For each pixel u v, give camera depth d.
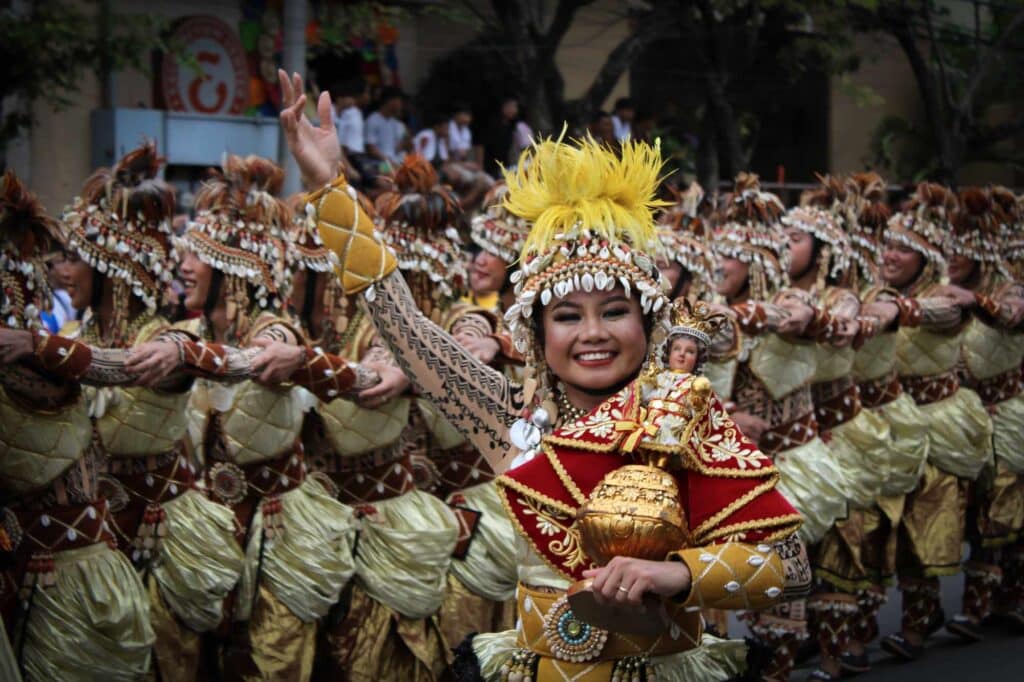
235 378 4.11
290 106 2.90
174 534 4.36
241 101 11.09
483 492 5.03
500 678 2.70
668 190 5.84
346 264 2.88
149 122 10.30
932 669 6.18
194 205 4.70
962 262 6.97
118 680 4.00
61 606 3.89
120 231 4.24
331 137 2.95
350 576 4.64
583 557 2.52
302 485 4.65
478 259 5.26
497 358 4.78
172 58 10.67
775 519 2.42
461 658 2.81
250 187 4.67
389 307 2.88
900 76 15.38
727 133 12.70
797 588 2.54
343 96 10.70
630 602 2.29
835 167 15.18
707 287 5.39
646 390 2.56
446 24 13.03
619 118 12.36
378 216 4.88
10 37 8.89
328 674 4.78
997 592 7.05
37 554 3.88
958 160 13.45
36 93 9.22
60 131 10.05
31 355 3.60
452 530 4.81
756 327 5.12
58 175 10.05
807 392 5.57
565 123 2.78
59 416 3.80
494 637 2.83
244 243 4.60
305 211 4.90
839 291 5.77
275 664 4.52
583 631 2.58
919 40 14.77
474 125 12.47
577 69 13.30
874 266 6.22
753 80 13.18
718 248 5.70
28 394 3.74
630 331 2.67
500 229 5.16
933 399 6.44
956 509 6.39
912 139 14.81
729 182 13.16
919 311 6.08
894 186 13.79
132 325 4.35
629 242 2.73
